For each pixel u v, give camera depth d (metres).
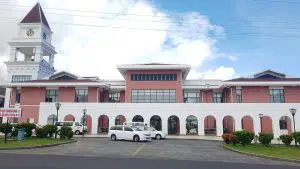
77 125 37.09
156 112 39.03
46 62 53.50
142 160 14.72
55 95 44.47
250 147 23.08
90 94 43.84
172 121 42.03
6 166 11.77
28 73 50.25
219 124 37.72
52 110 40.69
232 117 38.78
